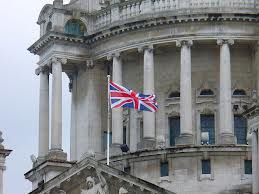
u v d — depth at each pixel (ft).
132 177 324.60
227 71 378.32
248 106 372.38
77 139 402.31
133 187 324.60
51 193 333.01
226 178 367.86
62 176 331.98
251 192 360.89
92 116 397.39
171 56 389.80
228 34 379.55
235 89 385.29
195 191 367.66
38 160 393.50
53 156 383.04
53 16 396.57
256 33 380.37
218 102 383.86
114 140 384.88
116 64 390.42
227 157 369.30
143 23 383.45
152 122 379.55
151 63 383.45
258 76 379.55
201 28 380.17
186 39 380.17
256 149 326.24
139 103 362.12
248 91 384.88
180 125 379.55
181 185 368.68
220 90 378.94
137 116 389.60
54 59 392.88
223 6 380.17
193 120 383.24
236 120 383.24
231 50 386.11
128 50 387.75
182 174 369.30
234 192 366.02
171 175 369.91
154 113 382.01
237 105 383.24
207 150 368.68
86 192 330.13
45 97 400.26
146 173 372.58
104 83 399.85
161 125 386.93
